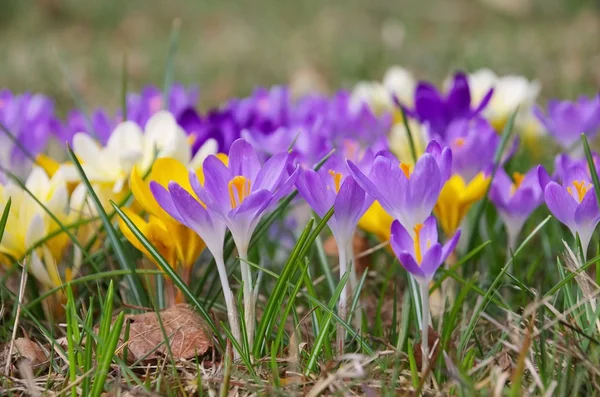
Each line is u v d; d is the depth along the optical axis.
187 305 1.56
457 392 1.48
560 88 3.10
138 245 1.53
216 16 5.92
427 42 4.54
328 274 1.58
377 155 1.51
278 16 5.84
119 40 5.25
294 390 1.47
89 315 1.51
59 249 1.60
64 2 5.85
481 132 1.63
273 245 1.72
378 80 3.62
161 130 1.63
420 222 1.49
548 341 1.50
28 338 1.55
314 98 1.96
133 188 1.52
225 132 1.70
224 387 1.47
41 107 1.82
